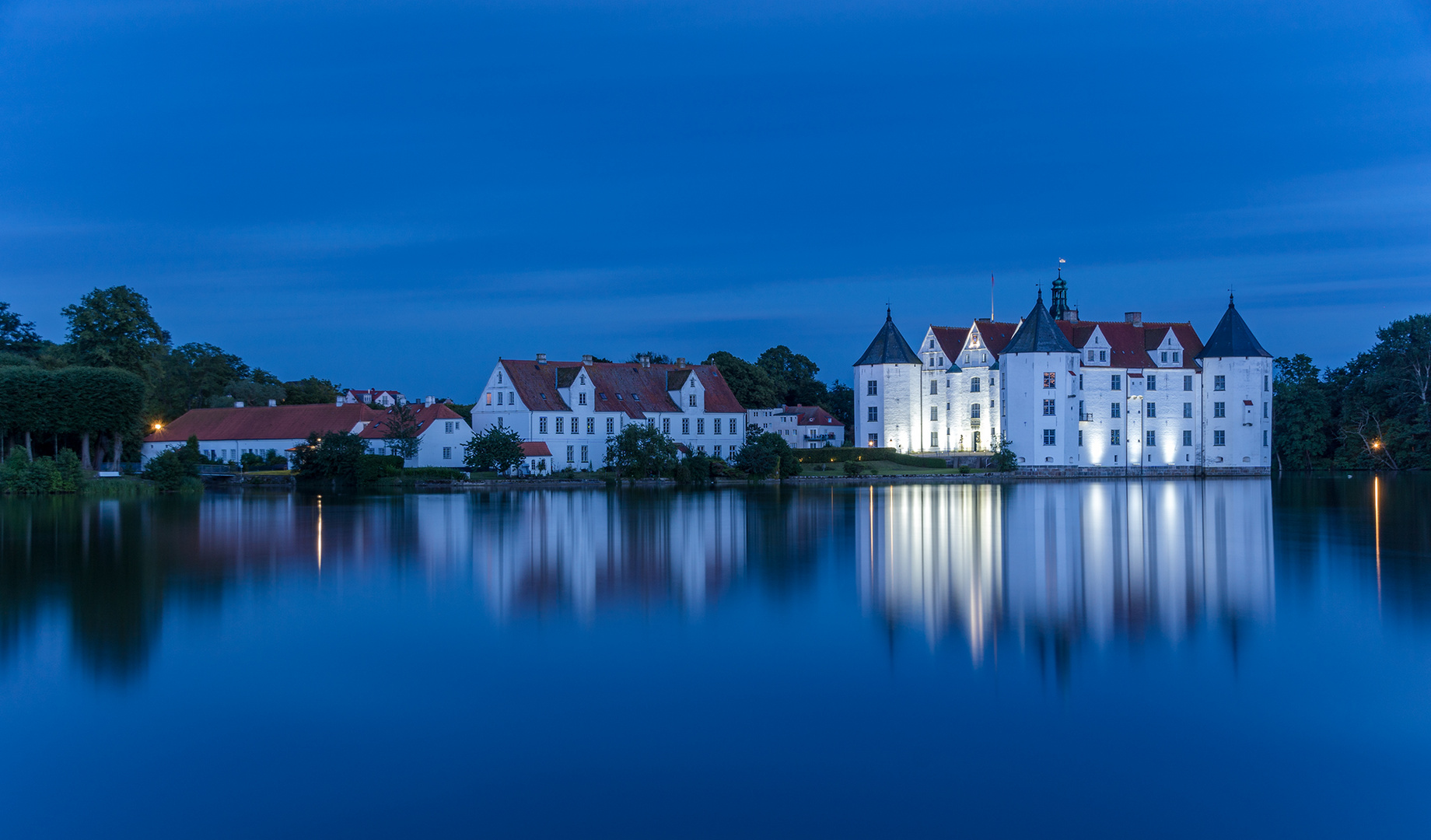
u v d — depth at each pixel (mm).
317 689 23219
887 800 17391
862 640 27625
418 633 28641
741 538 51781
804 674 24266
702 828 16438
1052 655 25906
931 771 18484
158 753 19469
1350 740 19844
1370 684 23281
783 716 21203
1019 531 55219
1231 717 21141
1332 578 37750
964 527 57469
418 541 50625
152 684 23672
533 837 16188
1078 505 76125
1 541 50594
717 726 20703
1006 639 27656
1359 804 17203
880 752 19328
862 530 56219
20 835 16328
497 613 31406
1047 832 16281
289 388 191625
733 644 27219
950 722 20922
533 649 26688
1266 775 18281
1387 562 41844
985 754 19203
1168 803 17234
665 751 19406
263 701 22422
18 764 18953
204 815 16938
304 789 17828
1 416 94562
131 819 16828
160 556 44688
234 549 47156
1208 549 46688
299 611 31906
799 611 31516
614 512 69750
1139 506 73938
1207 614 31062
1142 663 25125
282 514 67875
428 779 18219
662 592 35062
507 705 22031
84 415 98750
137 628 29391
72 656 26094
